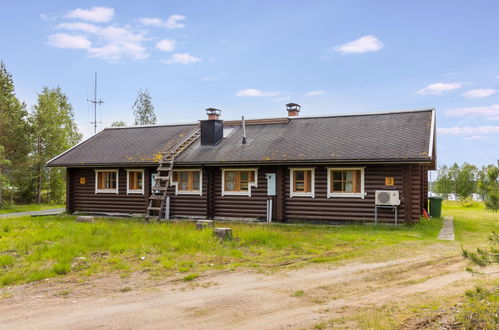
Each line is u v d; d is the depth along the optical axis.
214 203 20.16
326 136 19.38
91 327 5.84
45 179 35.56
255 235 12.89
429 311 6.27
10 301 7.12
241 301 7.02
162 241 12.18
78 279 8.56
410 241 12.95
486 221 19.45
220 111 23.14
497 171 6.05
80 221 18.03
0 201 29.52
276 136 20.66
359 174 17.67
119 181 22.28
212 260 10.19
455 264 9.66
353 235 14.05
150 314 6.39
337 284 8.04
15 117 31.39
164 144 22.62
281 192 18.69
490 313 5.97
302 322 5.98
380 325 5.72
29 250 11.37
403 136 17.67
